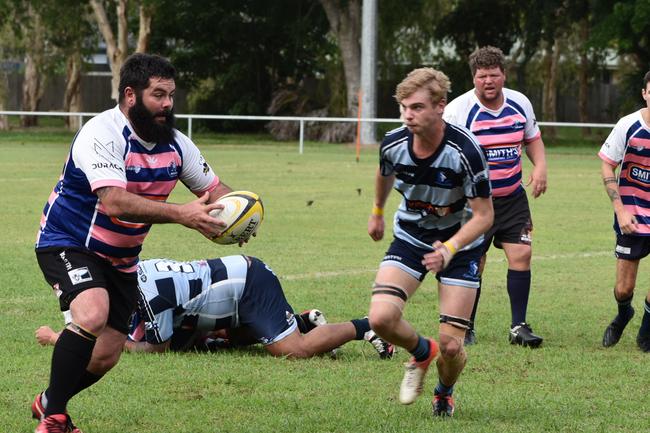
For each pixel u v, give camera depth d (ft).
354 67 431.43
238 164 270.26
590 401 65.26
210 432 57.57
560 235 151.33
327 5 429.79
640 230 81.51
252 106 470.80
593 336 87.51
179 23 469.57
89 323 54.08
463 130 57.72
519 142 85.87
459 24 466.29
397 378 70.54
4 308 93.35
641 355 80.64
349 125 406.21
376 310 58.08
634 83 422.41
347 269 118.83
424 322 90.17
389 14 453.58
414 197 59.52
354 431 57.82
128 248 56.70
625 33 380.99
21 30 479.82
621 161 83.46
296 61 490.08
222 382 68.69
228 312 76.23
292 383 68.44
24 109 522.06
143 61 54.80
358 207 180.24
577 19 425.69
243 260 77.36
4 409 61.67
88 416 60.49
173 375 70.18
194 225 55.26
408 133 58.49
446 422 59.67
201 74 485.56
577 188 220.02
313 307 95.76
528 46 436.35
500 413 62.08
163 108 55.06
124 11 431.02
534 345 81.66
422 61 497.87
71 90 512.22
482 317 94.32
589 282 113.91
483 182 57.41
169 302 75.31
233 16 465.47
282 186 214.07
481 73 84.28
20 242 135.85
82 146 54.60
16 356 75.05
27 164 260.83
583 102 499.51
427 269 58.34
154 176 56.34
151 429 58.18
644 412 62.90
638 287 112.37
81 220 55.93
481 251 60.70
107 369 58.23
